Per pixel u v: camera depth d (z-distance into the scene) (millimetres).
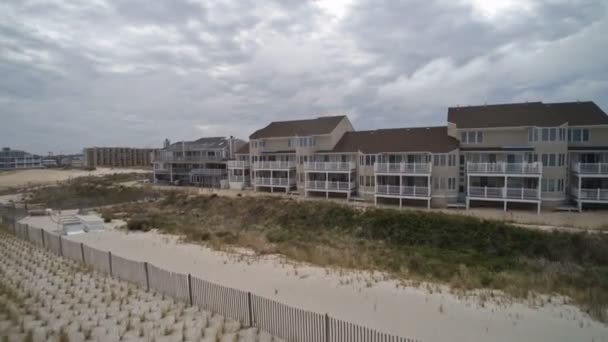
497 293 14625
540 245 23000
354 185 42938
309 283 15891
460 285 15531
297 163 47531
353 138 46000
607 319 11758
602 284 15594
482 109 38031
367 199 40500
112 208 46281
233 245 24375
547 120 32375
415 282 16016
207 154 68812
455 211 32406
